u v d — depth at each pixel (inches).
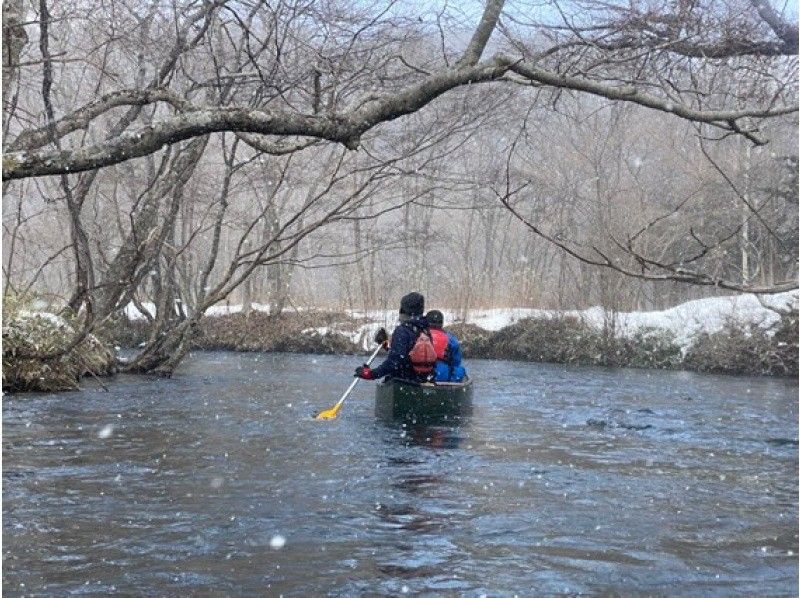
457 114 532.7
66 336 542.0
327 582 200.5
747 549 230.5
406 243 1030.4
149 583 198.2
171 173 593.3
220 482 296.0
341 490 286.7
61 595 190.2
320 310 989.2
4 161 219.1
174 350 647.1
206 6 406.3
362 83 384.2
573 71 312.8
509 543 231.8
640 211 922.7
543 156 1008.2
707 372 758.5
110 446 358.6
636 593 196.9
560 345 832.9
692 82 364.8
